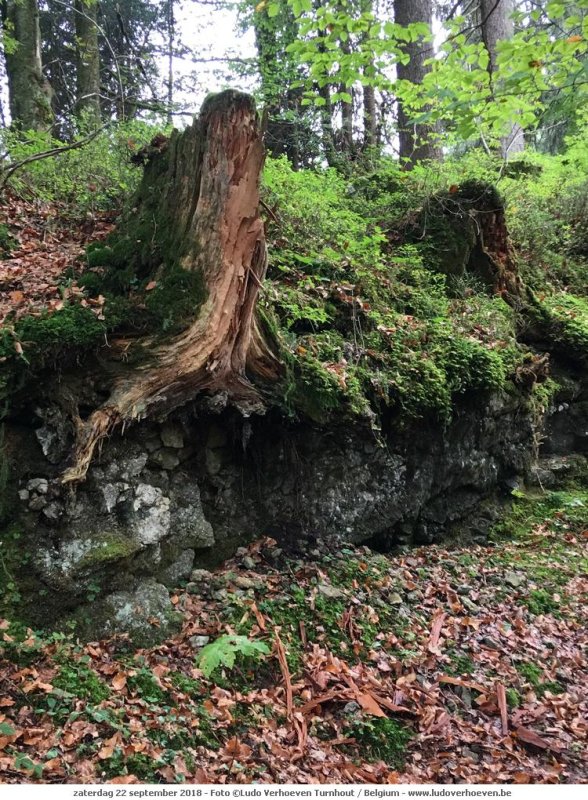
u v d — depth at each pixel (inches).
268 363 156.6
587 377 282.2
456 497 222.4
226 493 167.6
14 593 119.8
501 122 210.4
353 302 207.6
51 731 103.5
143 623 131.7
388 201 305.9
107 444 135.9
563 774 126.3
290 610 150.6
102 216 222.5
